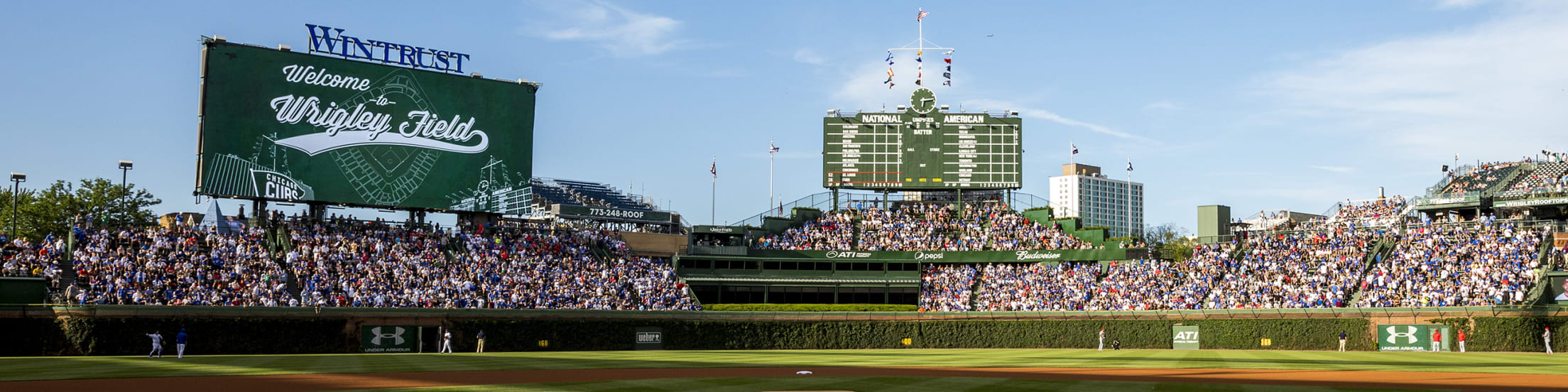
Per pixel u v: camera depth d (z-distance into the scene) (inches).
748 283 3496.6
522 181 3213.6
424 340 2645.2
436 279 2819.9
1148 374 1533.0
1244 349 2871.6
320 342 2493.8
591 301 2947.8
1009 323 3090.6
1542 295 2701.8
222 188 2773.1
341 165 2950.3
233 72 2827.3
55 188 3577.8
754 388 1206.3
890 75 3878.0
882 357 2220.7
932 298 3499.0
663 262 3479.3
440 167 3093.0
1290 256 3211.1
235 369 1590.8
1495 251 2918.3
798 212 3865.7
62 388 1248.2
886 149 3777.1
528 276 2989.7
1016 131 3772.1
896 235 3725.4
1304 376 1485.0
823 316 3034.0
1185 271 3307.1
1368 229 3302.2
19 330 2231.8
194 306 2364.7
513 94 3233.3
